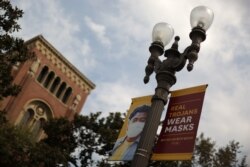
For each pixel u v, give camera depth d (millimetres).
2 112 22156
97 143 27281
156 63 7770
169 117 7566
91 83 49188
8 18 17859
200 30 7367
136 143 7543
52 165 25203
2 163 24188
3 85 18734
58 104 44562
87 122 28141
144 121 7723
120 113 29125
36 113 42406
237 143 33781
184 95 7648
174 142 7094
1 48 17922
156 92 7289
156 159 7152
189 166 27406
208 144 31016
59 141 28547
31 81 41812
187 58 7461
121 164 24922
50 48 44438
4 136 24531
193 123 7066
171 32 8172
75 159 27375
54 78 44875
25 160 24609
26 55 19047
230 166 32344
